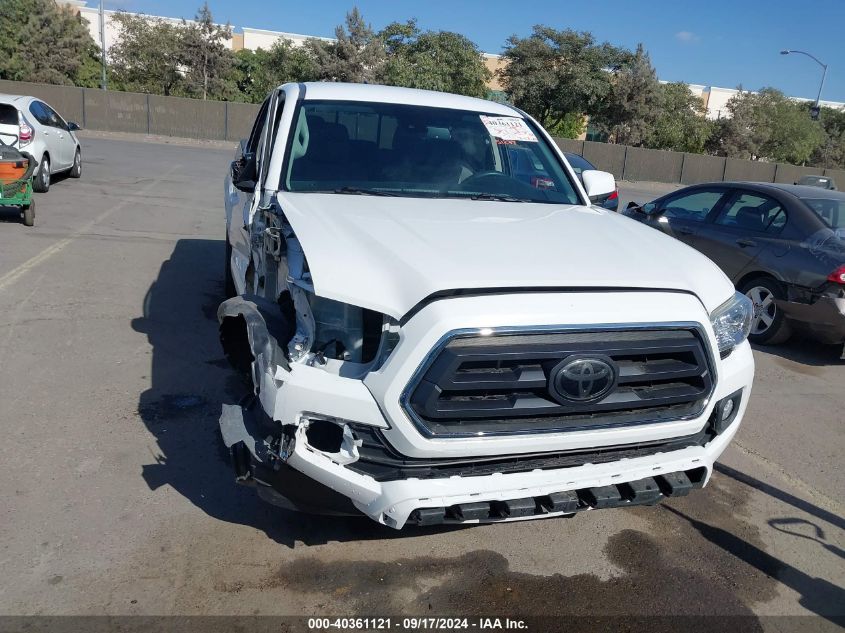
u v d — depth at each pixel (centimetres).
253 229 415
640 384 294
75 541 326
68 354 544
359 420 270
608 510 389
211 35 4406
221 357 558
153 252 899
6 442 406
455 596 311
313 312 286
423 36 3994
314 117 435
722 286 333
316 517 358
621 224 395
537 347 268
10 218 1047
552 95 4225
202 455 409
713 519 387
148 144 3059
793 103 5162
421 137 447
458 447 270
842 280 643
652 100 4312
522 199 434
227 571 314
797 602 322
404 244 305
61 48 4247
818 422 533
